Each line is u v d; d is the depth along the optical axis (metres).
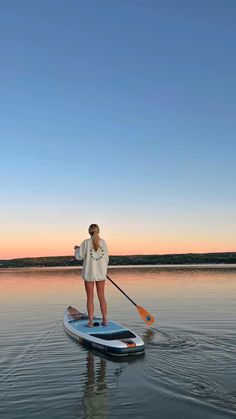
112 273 34.25
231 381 5.54
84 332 8.13
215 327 9.31
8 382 5.79
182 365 6.31
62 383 5.71
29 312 12.30
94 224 8.68
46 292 18.38
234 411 4.61
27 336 8.84
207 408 4.70
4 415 4.67
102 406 4.86
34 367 6.50
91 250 8.57
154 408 4.75
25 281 26.42
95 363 6.66
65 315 10.29
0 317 11.43
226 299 14.42
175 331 8.93
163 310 12.03
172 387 5.37
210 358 6.66
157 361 6.57
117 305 13.45
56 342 8.27
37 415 4.65
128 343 7.13
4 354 7.33
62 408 4.83
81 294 17.23
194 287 19.02
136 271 38.19
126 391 5.31
